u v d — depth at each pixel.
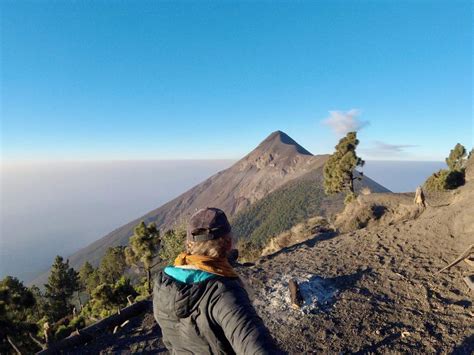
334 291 9.35
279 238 19.30
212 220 1.65
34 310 40.47
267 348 1.30
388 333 7.05
